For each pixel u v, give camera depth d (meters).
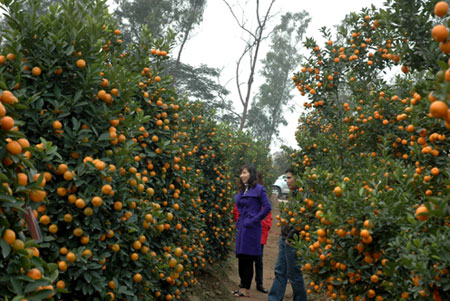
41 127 2.89
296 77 6.69
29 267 1.65
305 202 4.16
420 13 3.54
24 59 2.97
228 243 7.55
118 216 3.05
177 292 4.19
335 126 6.76
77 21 3.13
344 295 3.19
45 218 2.70
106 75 3.33
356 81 6.73
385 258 2.96
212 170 7.52
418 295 2.49
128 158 3.14
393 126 5.60
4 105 1.66
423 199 3.28
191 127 7.62
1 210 1.60
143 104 4.27
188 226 4.98
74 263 2.78
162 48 4.72
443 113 1.56
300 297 4.80
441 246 2.27
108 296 2.95
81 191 2.89
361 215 2.92
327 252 3.31
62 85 3.11
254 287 6.76
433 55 3.32
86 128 3.08
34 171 1.85
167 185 4.40
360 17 6.42
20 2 3.04
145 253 3.39
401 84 6.10
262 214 5.59
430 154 3.48
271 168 20.95
